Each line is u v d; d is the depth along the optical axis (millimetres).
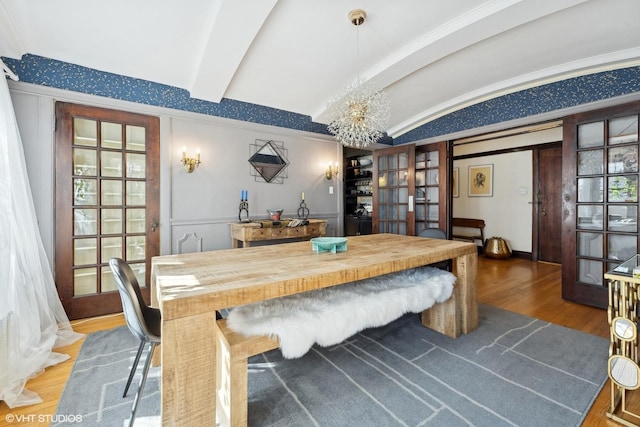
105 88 2838
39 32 2301
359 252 2125
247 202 3709
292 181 4160
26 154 2514
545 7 1981
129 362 1989
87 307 2787
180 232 3287
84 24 2229
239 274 1504
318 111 4027
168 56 2666
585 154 3070
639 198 2734
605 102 2869
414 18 2230
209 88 3088
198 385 1225
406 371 1858
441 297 2158
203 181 3428
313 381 1761
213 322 1252
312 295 1841
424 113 4289
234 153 3648
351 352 2104
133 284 1667
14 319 1815
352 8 2119
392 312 1853
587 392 1643
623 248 2854
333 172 4578
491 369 1873
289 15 2189
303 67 2936
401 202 4734
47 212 2604
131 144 3000
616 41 2523
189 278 1426
